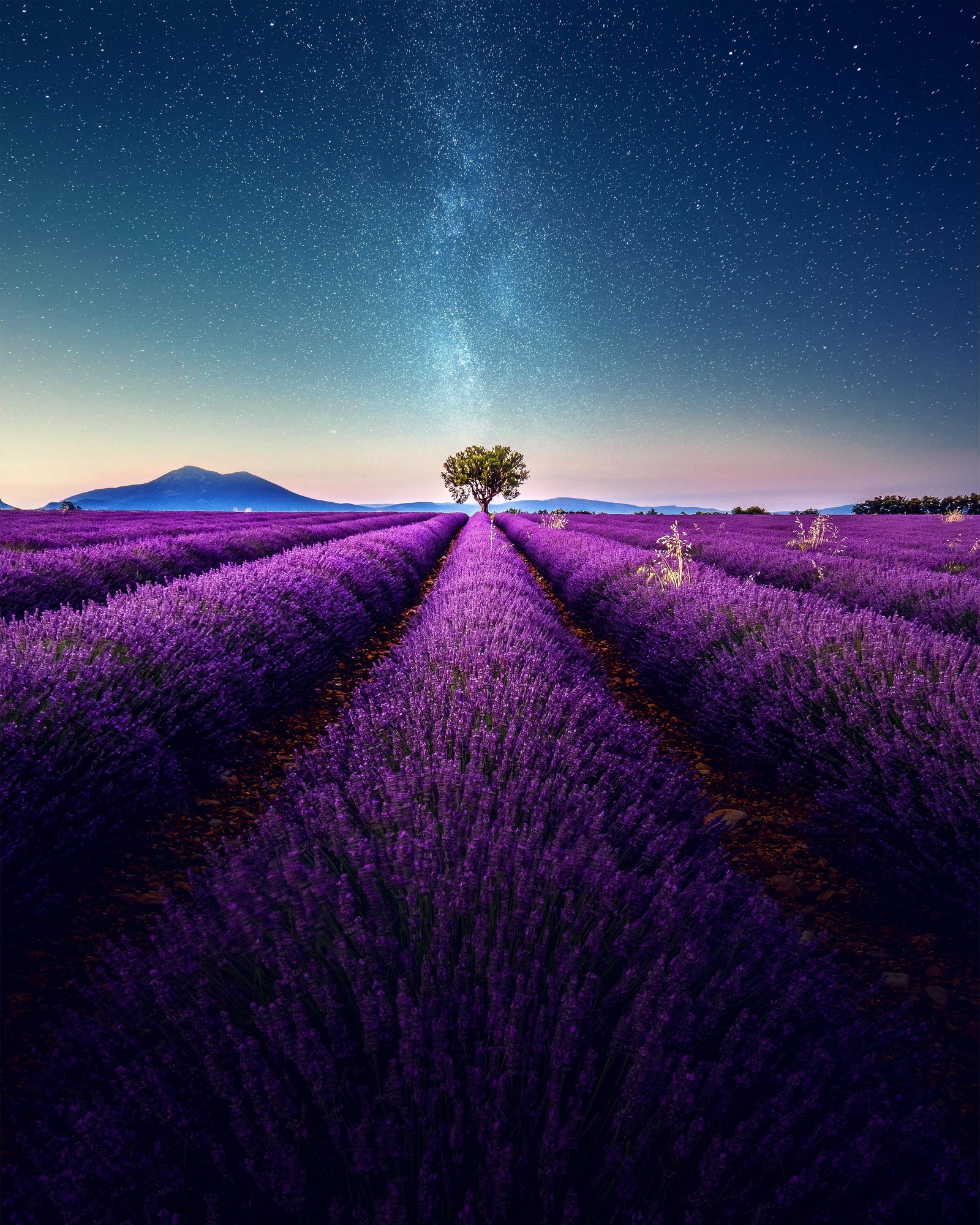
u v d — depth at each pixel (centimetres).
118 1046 135
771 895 260
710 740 437
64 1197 100
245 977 146
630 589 755
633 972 133
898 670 342
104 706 294
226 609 502
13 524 1977
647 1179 108
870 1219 100
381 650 736
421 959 148
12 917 213
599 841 179
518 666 375
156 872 261
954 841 239
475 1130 111
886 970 214
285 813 228
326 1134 114
